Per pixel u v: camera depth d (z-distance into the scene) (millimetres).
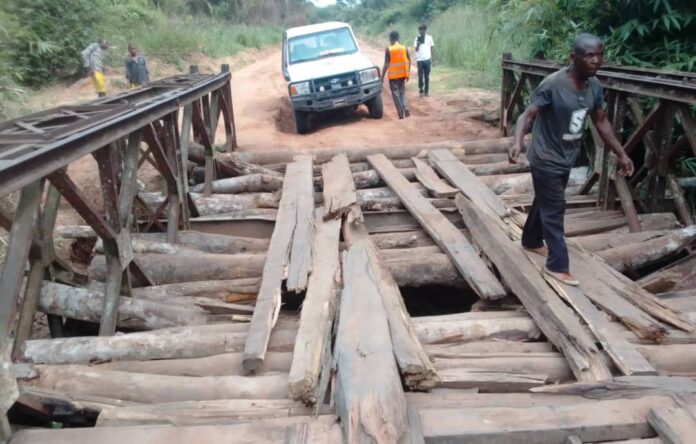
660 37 7332
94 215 3635
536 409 2721
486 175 7422
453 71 19406
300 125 11531
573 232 5484
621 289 4059
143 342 3539
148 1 27109
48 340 3584
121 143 5164
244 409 2895
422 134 10461
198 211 6426
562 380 3273
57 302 4098
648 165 5684
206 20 35219
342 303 3744
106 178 3924
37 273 4078
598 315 3654
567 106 3736
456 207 5840
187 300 4363
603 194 6020
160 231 6203
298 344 3285
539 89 3846
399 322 3529
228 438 2588
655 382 2980
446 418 2674
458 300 5152
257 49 33906
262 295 4031
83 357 3494
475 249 4934
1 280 2844
